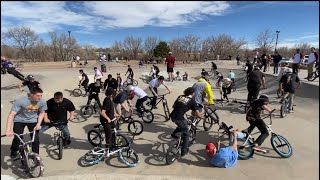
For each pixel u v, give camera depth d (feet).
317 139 24.45
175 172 19.45
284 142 21.65
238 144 22.39
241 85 65.62
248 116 21.67
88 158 20.98
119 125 27.94
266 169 19.60
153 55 165.37
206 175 18.95
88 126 29.40
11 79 59.41
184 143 20.68
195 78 83.25
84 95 46.16
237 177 18.62
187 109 20.71
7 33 161.68
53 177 17.75
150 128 28.30
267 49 155.43
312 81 47.47
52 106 21.68
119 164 20.74
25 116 19.67
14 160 20.35
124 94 27.25
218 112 33.96
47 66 114.52
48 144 24.40
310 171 18.98
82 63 130.72
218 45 176.65
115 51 192.34
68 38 179.22
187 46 178.70
